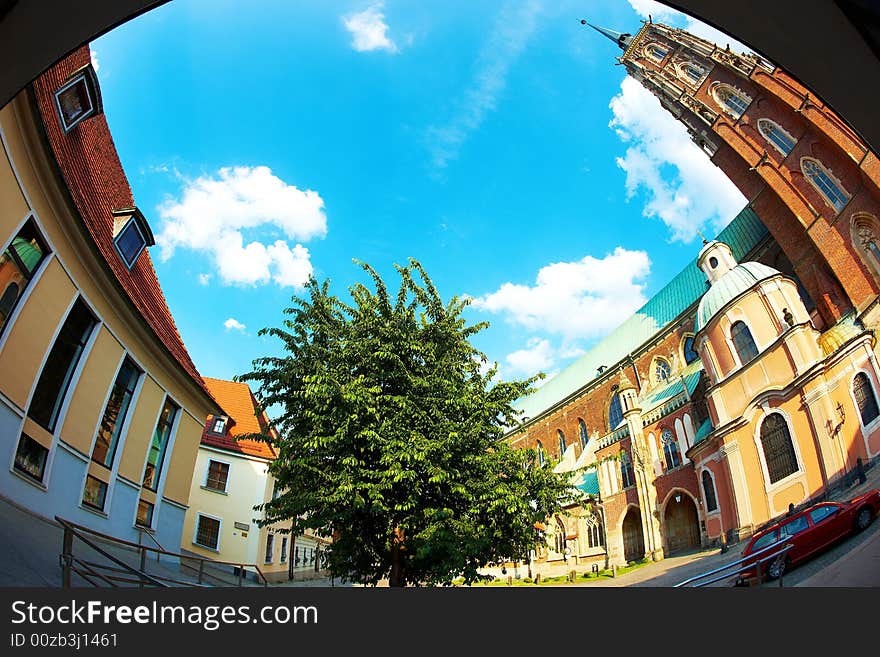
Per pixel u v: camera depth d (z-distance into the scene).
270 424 15.14
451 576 13.71
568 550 47.41
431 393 14.70
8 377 12.10
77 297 14.69
